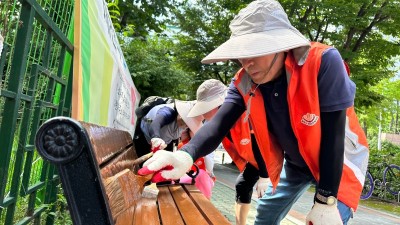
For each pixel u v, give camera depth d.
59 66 2.75
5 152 1.77
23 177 2.18
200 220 1.92
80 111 2.19
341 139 1.88
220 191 8.85
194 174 3.32
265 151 2.36
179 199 2.51
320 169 1.92
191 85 17.34
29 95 2.09
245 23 1.80
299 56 1.83
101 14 3.23
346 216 2.12
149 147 3.86
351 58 15.36
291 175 2.58
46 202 2.67
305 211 7.28
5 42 1.68
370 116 23.44
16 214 2.35
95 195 0.97
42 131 0.94
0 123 1.85
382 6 14.83
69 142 0.94
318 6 14.29
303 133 1.93
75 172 0.97
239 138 3.02
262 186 3.21
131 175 2.04
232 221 5.53
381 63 16.39
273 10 1.82
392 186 10.96
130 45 13.91
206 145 2.07
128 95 5.16
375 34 16.02
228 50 1.74
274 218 2.72
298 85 1.87
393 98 20.78
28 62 2.22
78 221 0.97
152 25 10.70
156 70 14.29
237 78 2.13
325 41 16.48
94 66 2.76
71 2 3.00
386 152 12.71
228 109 2.24
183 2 11.78
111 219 0.98
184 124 3.79
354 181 2.16
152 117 3.68
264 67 1.85
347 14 14.52
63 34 2.63
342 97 1.84
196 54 18.19
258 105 2.12
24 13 1.84
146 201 2.37
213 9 17.69
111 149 1.79
